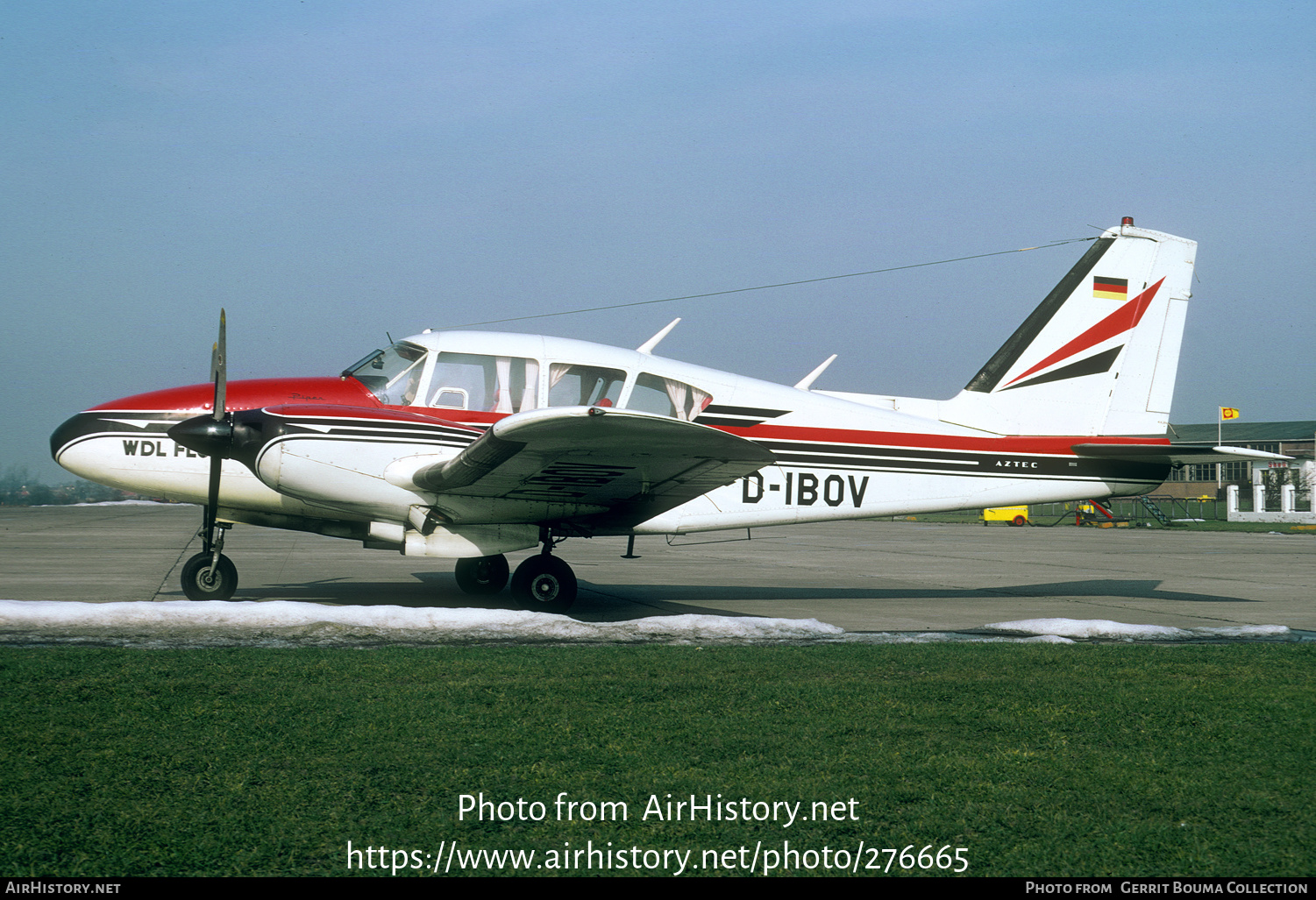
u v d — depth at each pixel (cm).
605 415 599
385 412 771
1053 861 282
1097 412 975
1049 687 496
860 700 462
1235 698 477
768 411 908
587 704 446
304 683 472
